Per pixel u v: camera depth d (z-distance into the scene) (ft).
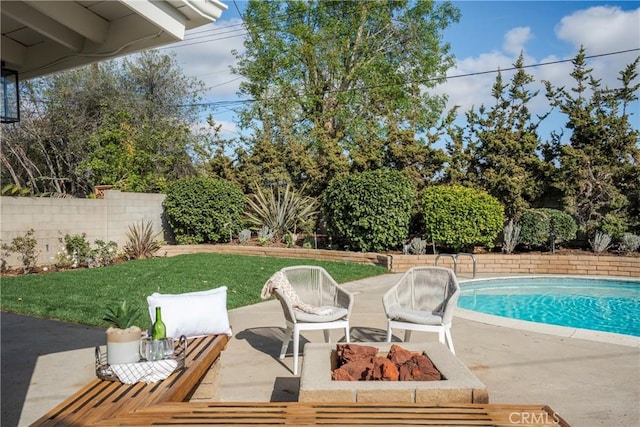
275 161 55.01
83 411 8.25
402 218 42.37
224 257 43.34
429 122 71.51
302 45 69.87
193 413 8.20
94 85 67.92
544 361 16.80
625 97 47.42
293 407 8.56
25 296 26.58
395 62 73.05
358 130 68.69
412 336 20.44
